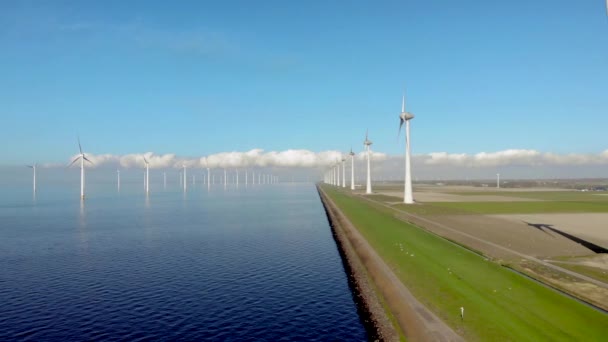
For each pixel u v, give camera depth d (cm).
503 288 2889
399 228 6156
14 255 5472
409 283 3291
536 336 2105
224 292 3716
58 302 3438
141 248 5994
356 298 3506
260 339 2681
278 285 3959
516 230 5850
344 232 6900
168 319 3041
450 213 8406
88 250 5834
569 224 6544
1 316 3111
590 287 2862
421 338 2317
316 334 2745
